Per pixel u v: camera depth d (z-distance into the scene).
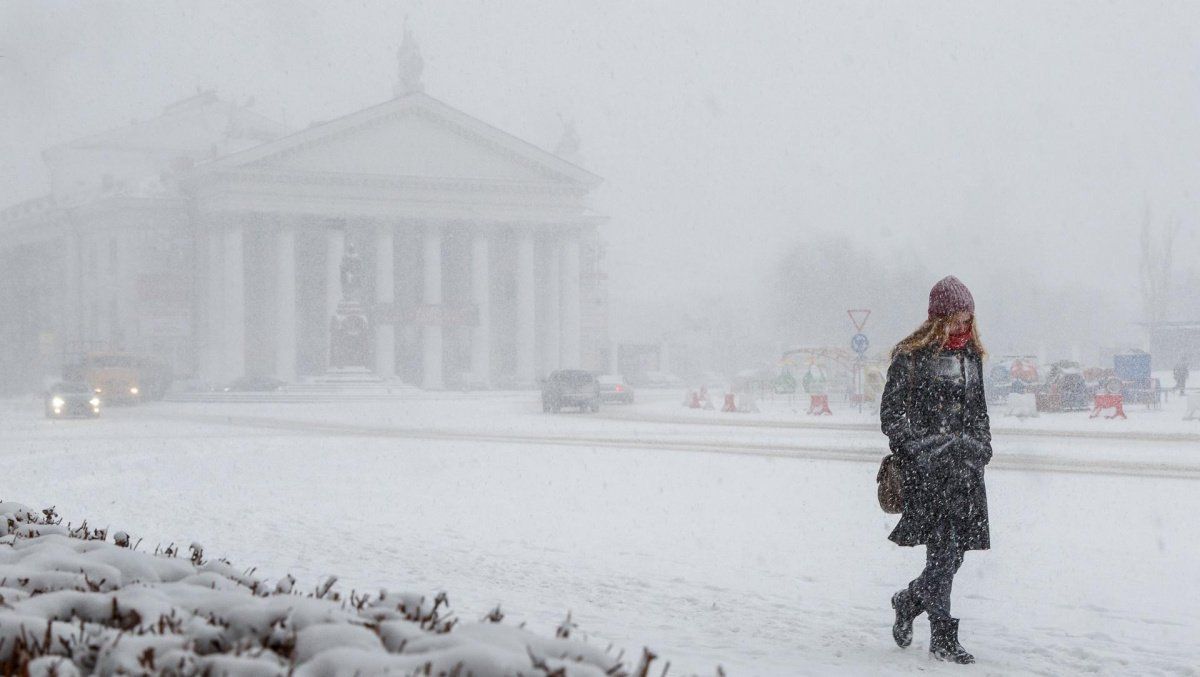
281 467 22.89
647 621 7.94
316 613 3.64
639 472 20.94
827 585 9.67
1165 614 8.41
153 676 3.02
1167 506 15.14
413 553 11.41
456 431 37.34
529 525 13.69
